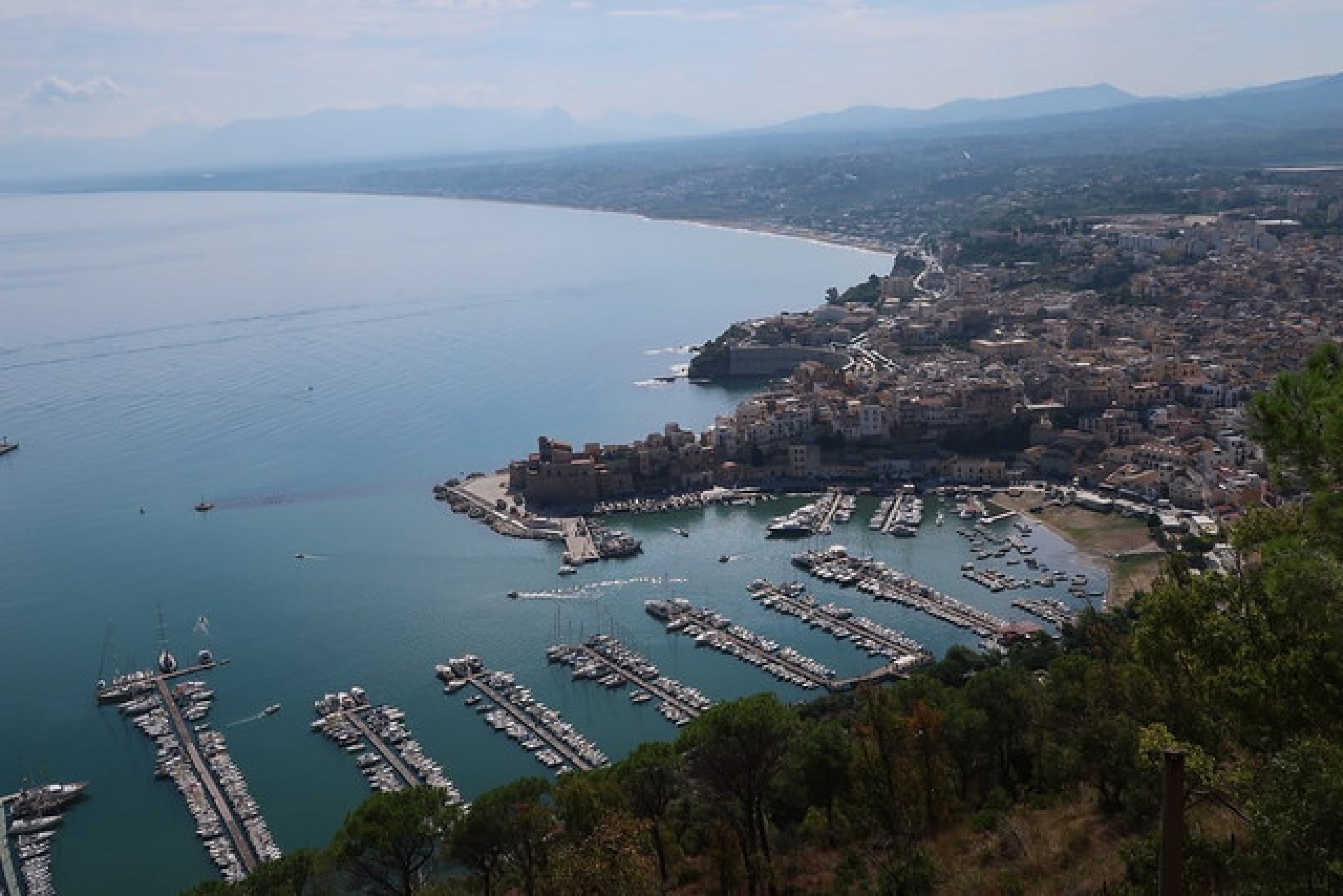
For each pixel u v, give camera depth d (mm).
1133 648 86438
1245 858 68938
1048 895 96750
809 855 130500
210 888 131000
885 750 137125
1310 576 70938
